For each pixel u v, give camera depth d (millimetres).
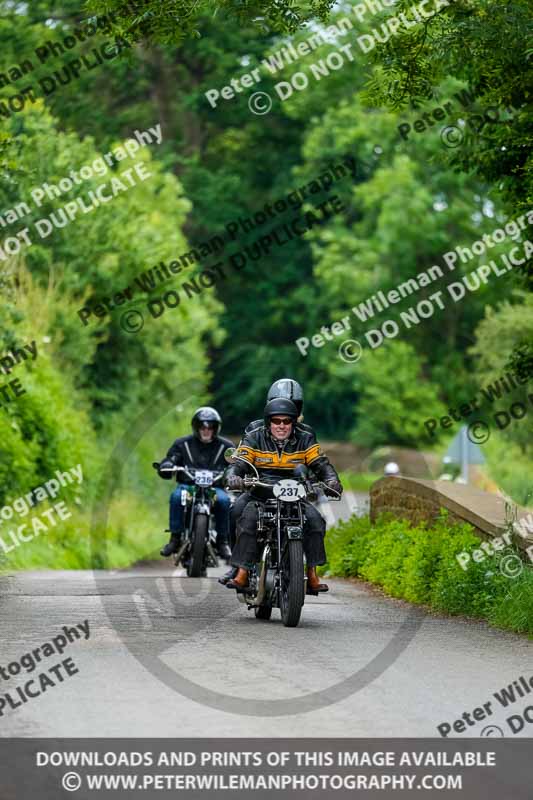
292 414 35656
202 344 111375
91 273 87375
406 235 141875
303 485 34656
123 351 93562
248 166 165250
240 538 35094
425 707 22766
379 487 54438
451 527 43844
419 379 151625
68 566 71188
